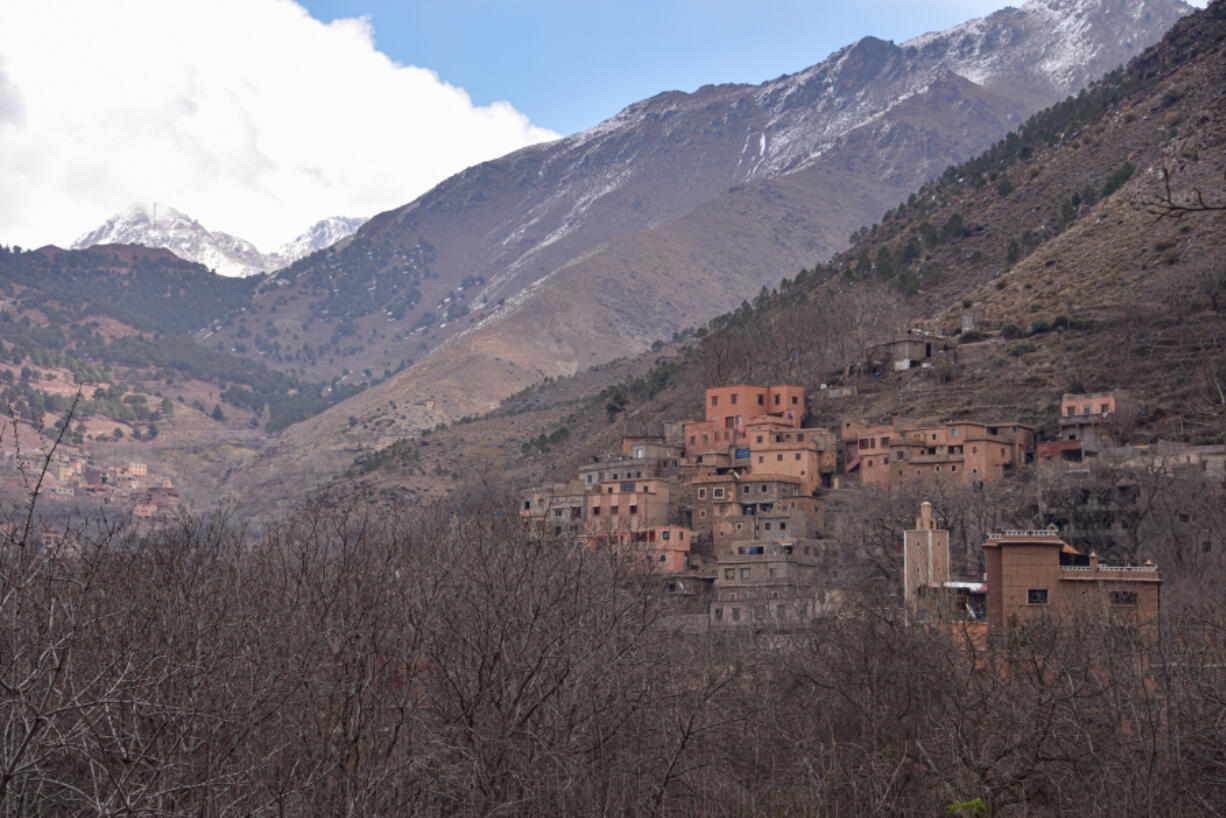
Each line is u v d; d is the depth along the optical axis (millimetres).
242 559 59938
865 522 129625
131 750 37562
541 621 55812
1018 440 151750
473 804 47875
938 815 53250
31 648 33750
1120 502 121312
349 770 46188
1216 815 50156
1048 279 199000
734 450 161375
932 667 62844
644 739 56938
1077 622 66188
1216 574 103500
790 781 57688
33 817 34781
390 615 53688
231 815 40844
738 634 85562
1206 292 170625
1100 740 53438
